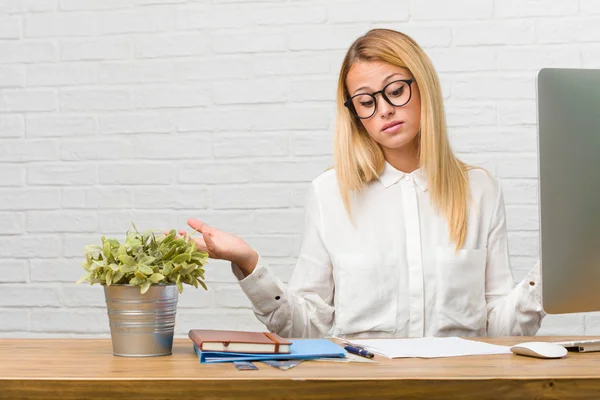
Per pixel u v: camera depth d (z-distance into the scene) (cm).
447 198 189
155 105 275
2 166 280
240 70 271
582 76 131
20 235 278
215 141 272
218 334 132
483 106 261
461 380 106
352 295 187
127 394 107
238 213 270
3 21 281
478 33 262
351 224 191
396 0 265
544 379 107
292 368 117
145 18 276
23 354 134
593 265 133
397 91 180
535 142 260
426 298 186
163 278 128
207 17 273
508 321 179
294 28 269
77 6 279
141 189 274
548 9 260
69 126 278
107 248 130
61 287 277
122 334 129
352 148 191
